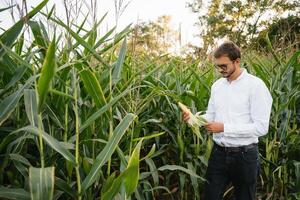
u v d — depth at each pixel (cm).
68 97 189
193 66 366
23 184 204
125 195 178
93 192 204
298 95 334
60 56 203
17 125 201
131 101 225
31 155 220
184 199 318
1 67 177
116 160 272
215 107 258
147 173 241
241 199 256
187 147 314
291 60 304
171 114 318
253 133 237
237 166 248
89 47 186
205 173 288
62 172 206
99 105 182
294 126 328
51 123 207
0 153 192
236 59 238
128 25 211
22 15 165
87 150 208
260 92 238
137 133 239
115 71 206
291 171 323
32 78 167
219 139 253
